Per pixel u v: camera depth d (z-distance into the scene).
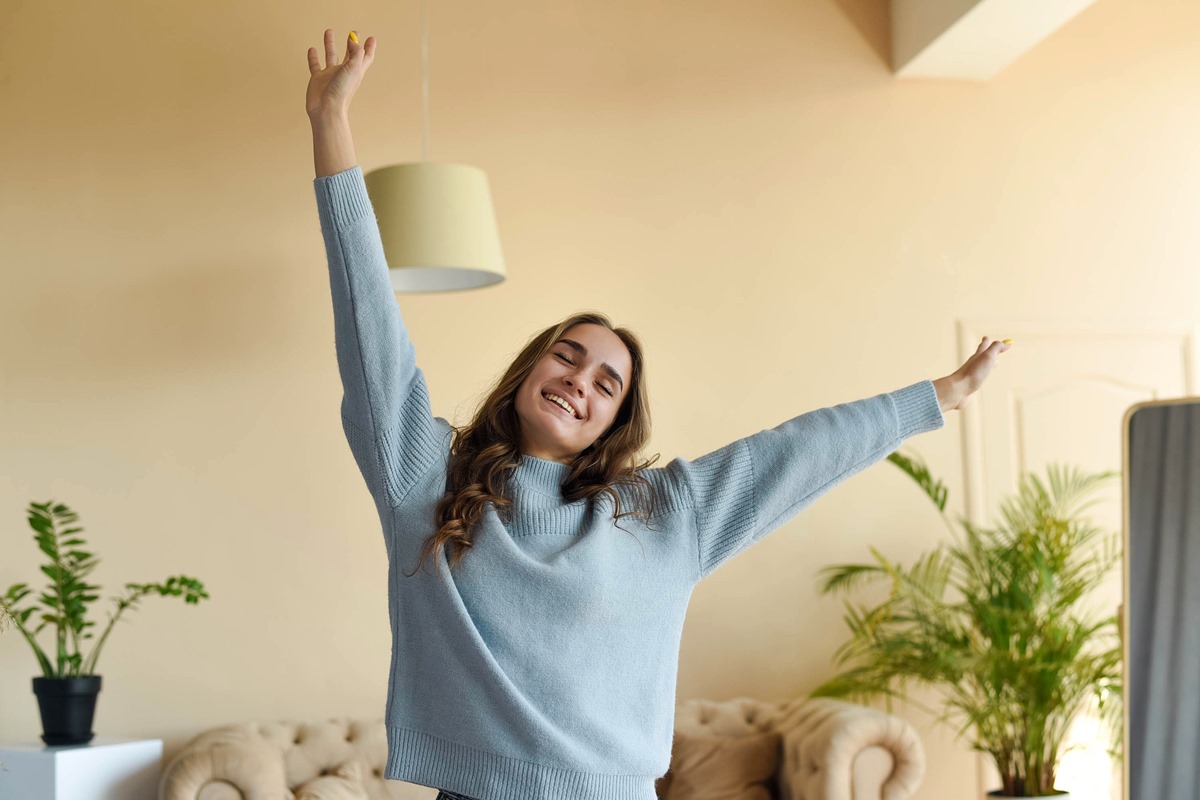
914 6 4.53
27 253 4.10
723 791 3.77
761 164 4.57
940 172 4.70
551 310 4.32
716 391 4.42
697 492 1.81
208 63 4.25
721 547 1.80
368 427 1.69
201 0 4.27
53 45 4.19
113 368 4.09
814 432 1.86
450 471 1.76
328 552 4.12
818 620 4.40
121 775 3.55
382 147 4.30
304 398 4.16
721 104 4.57
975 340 4.62
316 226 4.23
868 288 4.58
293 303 4.19
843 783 3.47
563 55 4.47
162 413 4.09
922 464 4.56
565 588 1.65
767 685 4.34
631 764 1.65
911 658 4.03
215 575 4.05
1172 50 4.94
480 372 4.25
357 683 4.08
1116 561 4.58
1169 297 4.78
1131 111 4.86
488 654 1.60
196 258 4.16
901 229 4.64
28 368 4.05
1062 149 4.79
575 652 1.64
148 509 4.04
